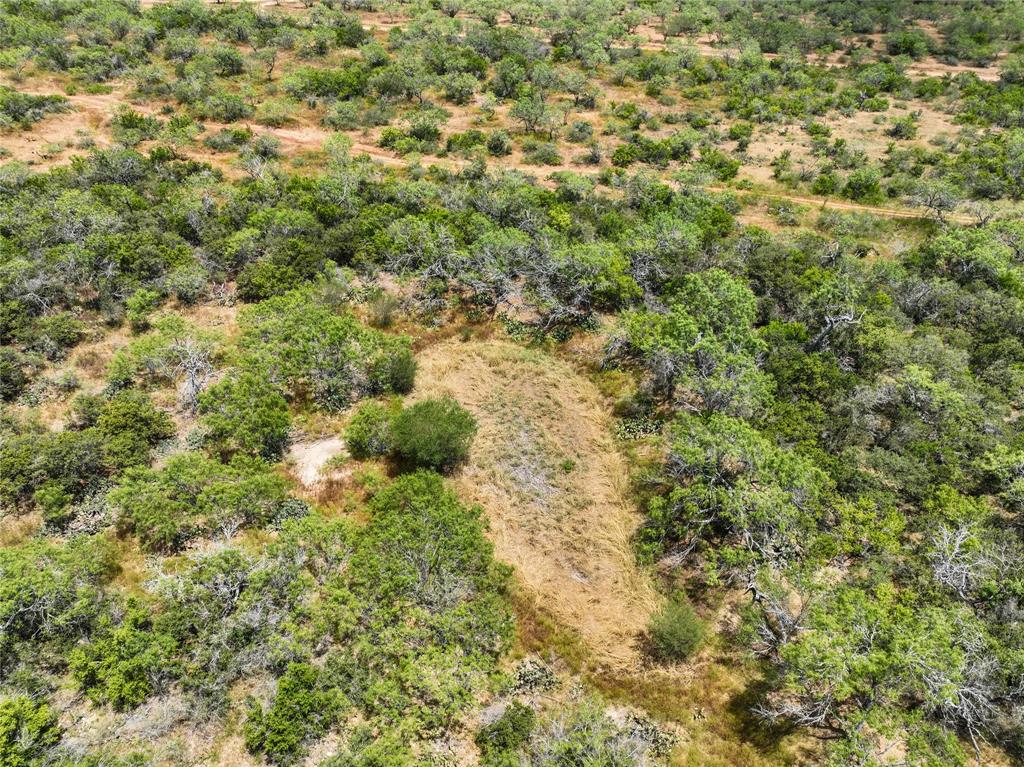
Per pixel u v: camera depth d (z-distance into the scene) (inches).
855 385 1263.5
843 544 994.1
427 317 1553.9
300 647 832.3
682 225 1689.2
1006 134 2593.5
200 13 3218.5
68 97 2500.0
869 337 1362.0
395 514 991.6
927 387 1209.4
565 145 2507.4
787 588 954.7
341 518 1008.2
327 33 3147.1
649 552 1051.9
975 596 912.9
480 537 989.2
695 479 1086.4
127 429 1132.5
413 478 1077.1
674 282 1535.4
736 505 949.2
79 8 3201.3
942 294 1539.1
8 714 717.9
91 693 786.2
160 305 1521.9
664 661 927.7
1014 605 871.7
